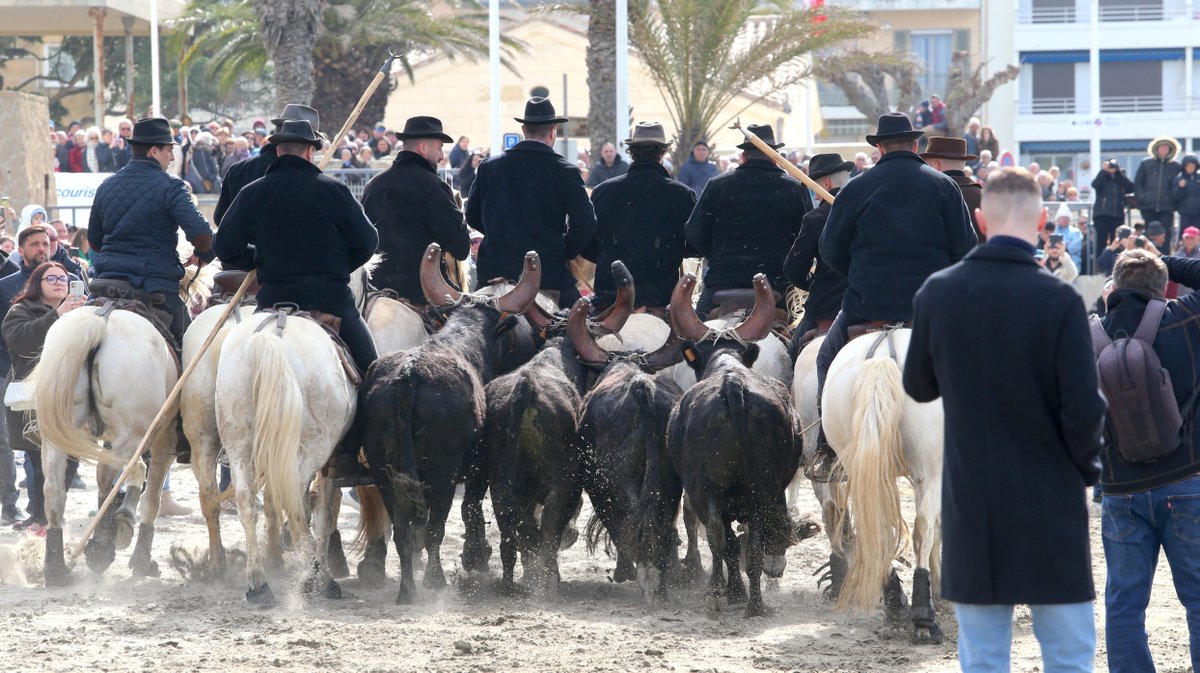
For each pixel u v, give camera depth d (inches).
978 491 274.5
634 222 593.9
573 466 483.5
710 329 499.8
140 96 2753.4
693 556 517.7
